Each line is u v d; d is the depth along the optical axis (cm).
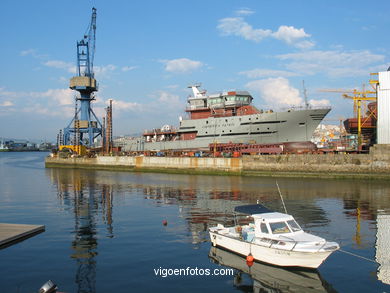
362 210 3700
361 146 7269
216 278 1955
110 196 4931
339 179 6397
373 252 2345
